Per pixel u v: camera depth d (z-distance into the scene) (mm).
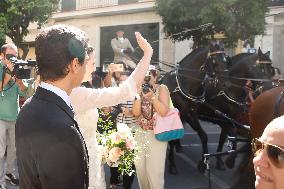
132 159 3285
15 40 12992
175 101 7184
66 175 1645
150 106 4633
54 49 1774
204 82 7176
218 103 7562
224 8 10781
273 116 4121
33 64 5133
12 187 5723
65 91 1851
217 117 7633
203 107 7773
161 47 16734
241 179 4715
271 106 4254
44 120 1687
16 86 5430
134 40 17828
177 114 4762
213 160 7816
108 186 5910
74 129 1704
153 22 17125
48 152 1642
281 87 4449
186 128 11672
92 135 2947
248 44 11891
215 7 10812
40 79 1858
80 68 1871
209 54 7207
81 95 2537
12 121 5445
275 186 1269
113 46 10656
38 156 1659
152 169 4656
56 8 13531
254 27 11172
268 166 1284
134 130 4824
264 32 11445
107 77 7883
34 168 1704
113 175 5590
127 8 17625
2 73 5273
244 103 7258
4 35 12148
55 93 1792
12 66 5258
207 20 10914
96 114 2959
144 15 17453
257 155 1349
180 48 16250
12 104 5426
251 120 4594
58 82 1826
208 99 7637
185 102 7129
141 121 4676
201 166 6953
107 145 3207
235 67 7629
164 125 4617
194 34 11781
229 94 7332
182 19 11344
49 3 12672
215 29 11320
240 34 11414
